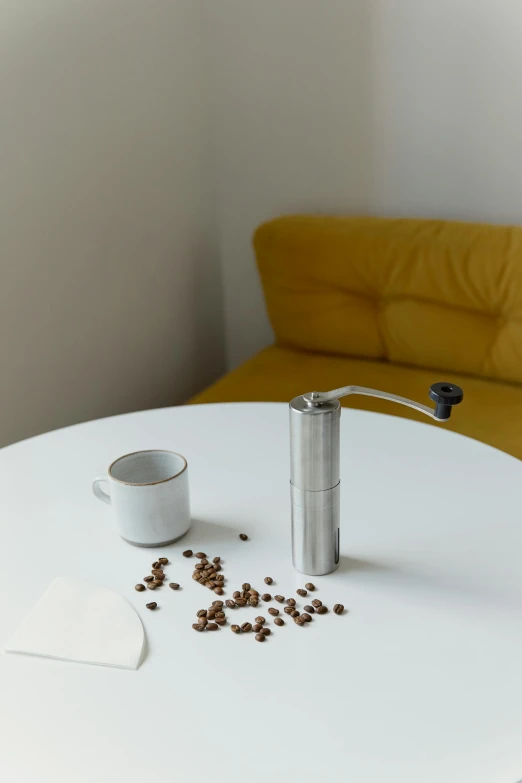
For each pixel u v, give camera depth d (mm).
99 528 894
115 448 1082
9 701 642
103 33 1691
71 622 727
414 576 778
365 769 564
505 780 552
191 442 1088
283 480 974
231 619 732
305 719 610
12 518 916
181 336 2199
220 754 582
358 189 2055
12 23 1436
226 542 853
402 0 1813
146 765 575
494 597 741
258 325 2379
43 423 1691
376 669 658
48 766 577
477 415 1610
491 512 883
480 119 1833
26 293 1587
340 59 1947
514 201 1868
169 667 674
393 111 1928
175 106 2010
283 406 1207
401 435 1087
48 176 1595
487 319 1752
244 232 2277
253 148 2160
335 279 1876
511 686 635
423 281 1764
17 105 1483
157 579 792
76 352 1766
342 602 746
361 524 872
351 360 1955
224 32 2072
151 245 1995
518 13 1699
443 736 590
